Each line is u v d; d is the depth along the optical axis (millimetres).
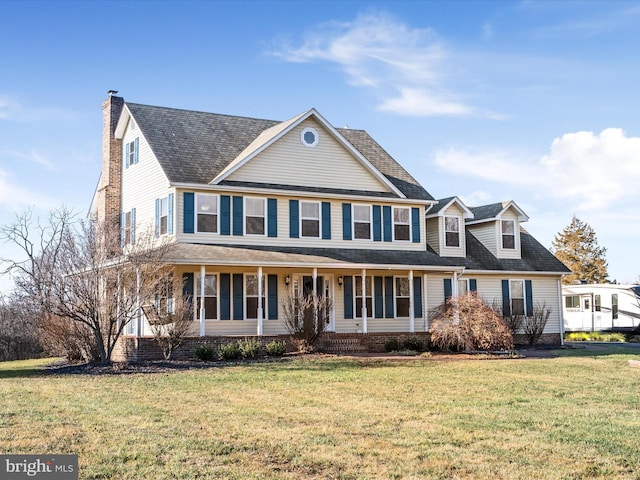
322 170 28094
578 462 9289
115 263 21125
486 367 20297
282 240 26938
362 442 10219
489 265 31688
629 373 19203
